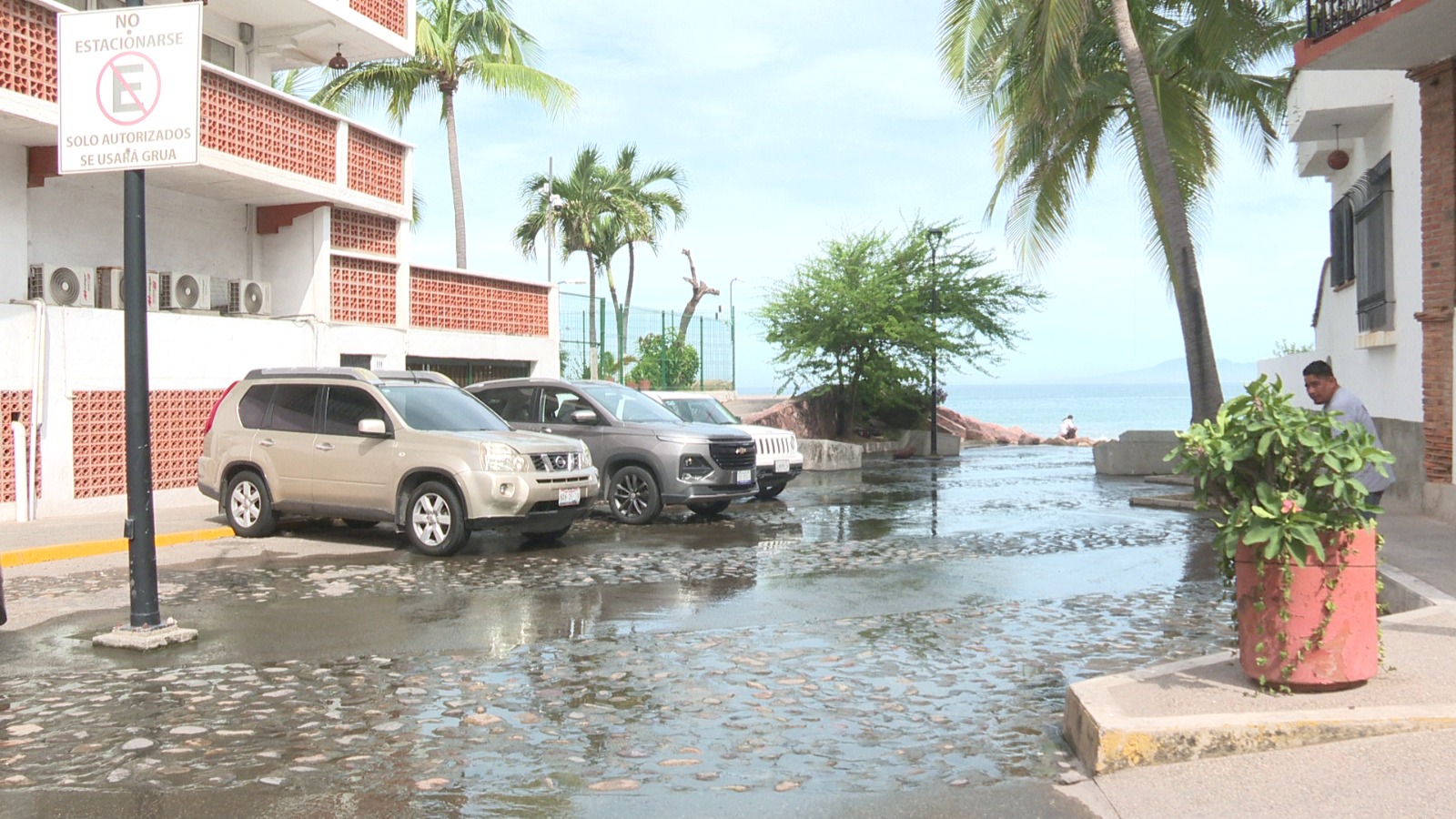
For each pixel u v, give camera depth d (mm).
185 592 9836
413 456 12383
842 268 36719
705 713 6062
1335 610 5332
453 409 13555
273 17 21031
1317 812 4215
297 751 5414
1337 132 17297
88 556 12125
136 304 7938
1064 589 10078
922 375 36500
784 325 36906
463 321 24469
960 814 4539
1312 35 13070
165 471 16984
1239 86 21078
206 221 20125
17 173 16062
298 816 4562
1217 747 4859
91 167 8047
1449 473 12867
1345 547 5359
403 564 11578
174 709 6152
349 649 7613
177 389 17156
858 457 28844
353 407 13141
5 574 10898
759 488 19391
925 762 5227
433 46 31125
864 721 5902
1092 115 21547
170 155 7863
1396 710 4945
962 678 6812
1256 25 18781
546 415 16266
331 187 20359
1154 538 13938
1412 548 10289
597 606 9172
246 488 13648
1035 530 14828
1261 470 5543
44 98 14953
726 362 37125
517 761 5262
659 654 7441
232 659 7340
